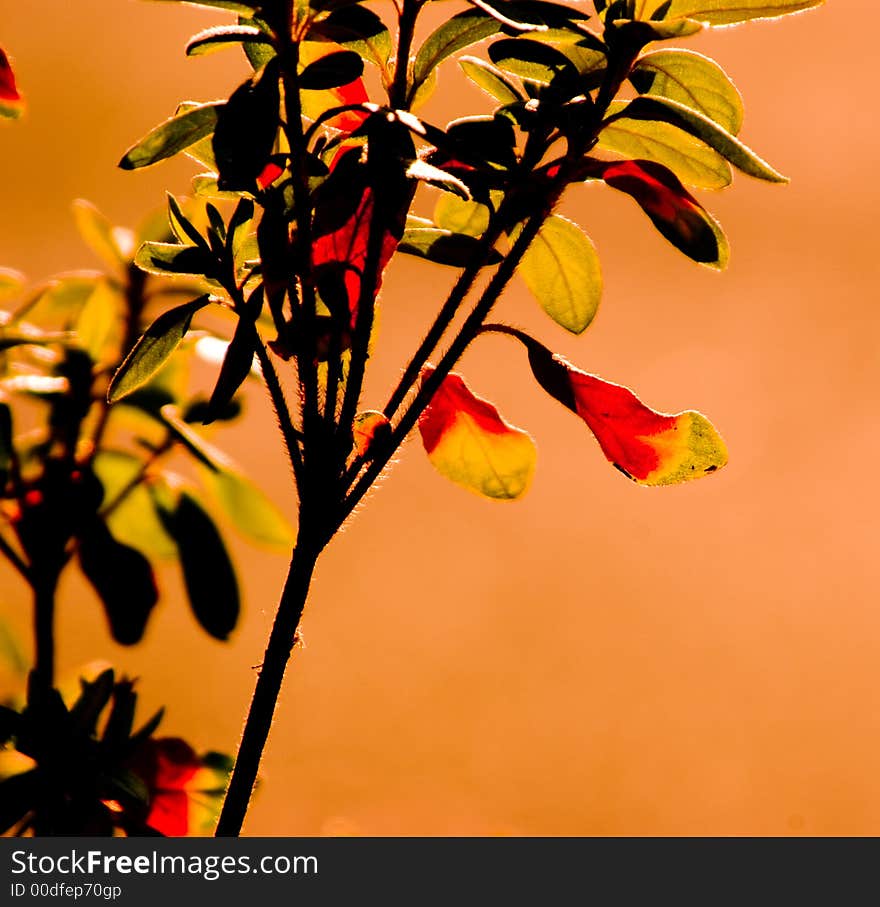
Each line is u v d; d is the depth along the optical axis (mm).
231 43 1070
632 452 1082
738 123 1077
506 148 1075
